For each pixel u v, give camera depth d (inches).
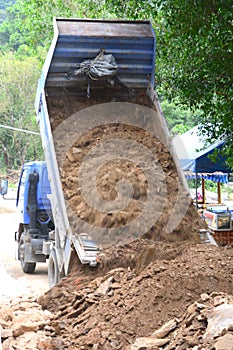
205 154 489.7
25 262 477.7
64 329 268.1
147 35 414.6
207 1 413.1
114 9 532.7
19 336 262.4
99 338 246.4
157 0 447.5
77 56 411.8
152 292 263.4
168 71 496.7
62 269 357.4
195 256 299.0
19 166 1571.1
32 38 734.5
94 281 303.0
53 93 420.5
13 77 1472.7
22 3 812.0
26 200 479.2
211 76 450.0
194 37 436.5
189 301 256.7
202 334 220.1
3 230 761.6
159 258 306.3
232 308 222.5
